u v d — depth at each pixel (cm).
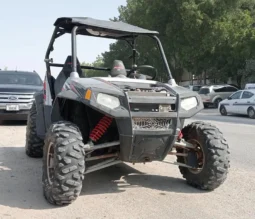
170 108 477
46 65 635
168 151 489
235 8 3481
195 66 3734
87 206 461
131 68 631
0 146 865
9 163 689
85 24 557
